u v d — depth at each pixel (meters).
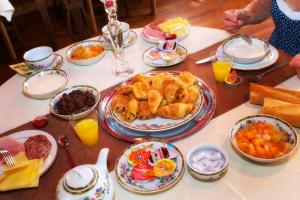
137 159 0.67
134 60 1.04
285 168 0.62
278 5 1.04
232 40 1.00
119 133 0.77
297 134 0.69
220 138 0.71
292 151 0.62
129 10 2.66
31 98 0.95
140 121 0.78
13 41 2.47
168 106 0.77
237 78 0.88
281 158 0.61
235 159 0.66
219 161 0.63
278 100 0.73
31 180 0.66
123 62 1.01
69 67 1.06
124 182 0.63
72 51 1.11
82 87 0.90
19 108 0.91
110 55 1.09
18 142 0.77
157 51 1.04
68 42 2.33
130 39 1.14
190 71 0.94
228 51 0.97
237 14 1.09
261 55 0.90
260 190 0.59
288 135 0.66
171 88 0.79
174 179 0.62
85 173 0.58
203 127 0.75
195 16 2.46
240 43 0.99
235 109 0.78
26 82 0.98
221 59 0.93
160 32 1.13
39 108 0.90
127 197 0.62
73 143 0.76
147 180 0.63
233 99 0.82
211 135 0.73
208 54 1.00
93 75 1.00
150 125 0.77
